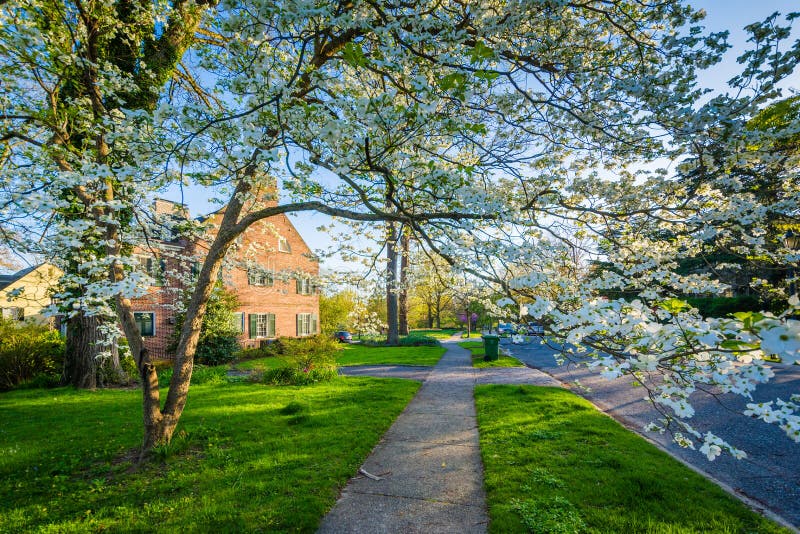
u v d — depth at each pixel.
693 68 3.27
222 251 5.20
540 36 3.89
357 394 8.27
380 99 2.37
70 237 3.73
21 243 5.08
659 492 3.60
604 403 7.68
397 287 7.56
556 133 4.62
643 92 3.22
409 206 3.77
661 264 3.98
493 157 4.50
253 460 4.62
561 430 5.42
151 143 3.31
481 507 3.57
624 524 3.12
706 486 3.73
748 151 3.09
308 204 4.12
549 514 3.26
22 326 11.60
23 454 5.05
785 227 3.75
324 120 2.98
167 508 3.57
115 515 3.48
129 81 4.95
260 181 4.35
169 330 17.41
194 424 6.08
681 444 2.39
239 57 2.84
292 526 3.22
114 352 10.56
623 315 2.07
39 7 4.19
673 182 3.81
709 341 1.61
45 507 3.68
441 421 6.29
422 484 4.04
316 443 5.13
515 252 2.70
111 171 3.21
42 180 4.60
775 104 4.30
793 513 3.39
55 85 4.79
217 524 3.27
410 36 2.91
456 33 3.11
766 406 1.80
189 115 2.88
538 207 3.63
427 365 13.73
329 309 24.95
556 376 11.20
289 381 10.11
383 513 3.49
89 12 4.47
